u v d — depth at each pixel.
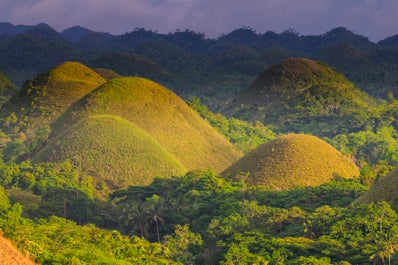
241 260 138.62
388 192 169.75
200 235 173.00
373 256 131.88
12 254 98.00
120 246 142.62
